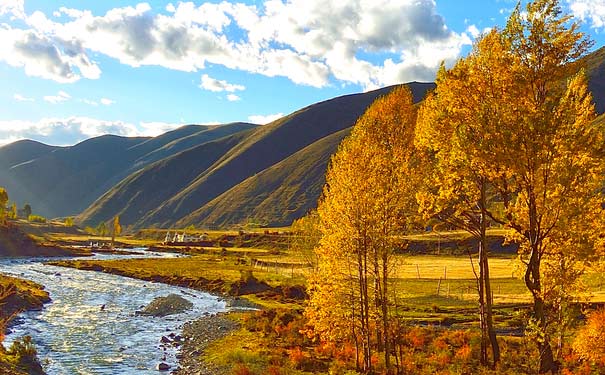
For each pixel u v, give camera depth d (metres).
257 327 42.34
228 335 41.00
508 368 22.89
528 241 20.11
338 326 27.05
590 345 22.61
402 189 24.17
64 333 40.62
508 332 38.72
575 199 17.12
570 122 16.80
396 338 28.03
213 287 78.38
